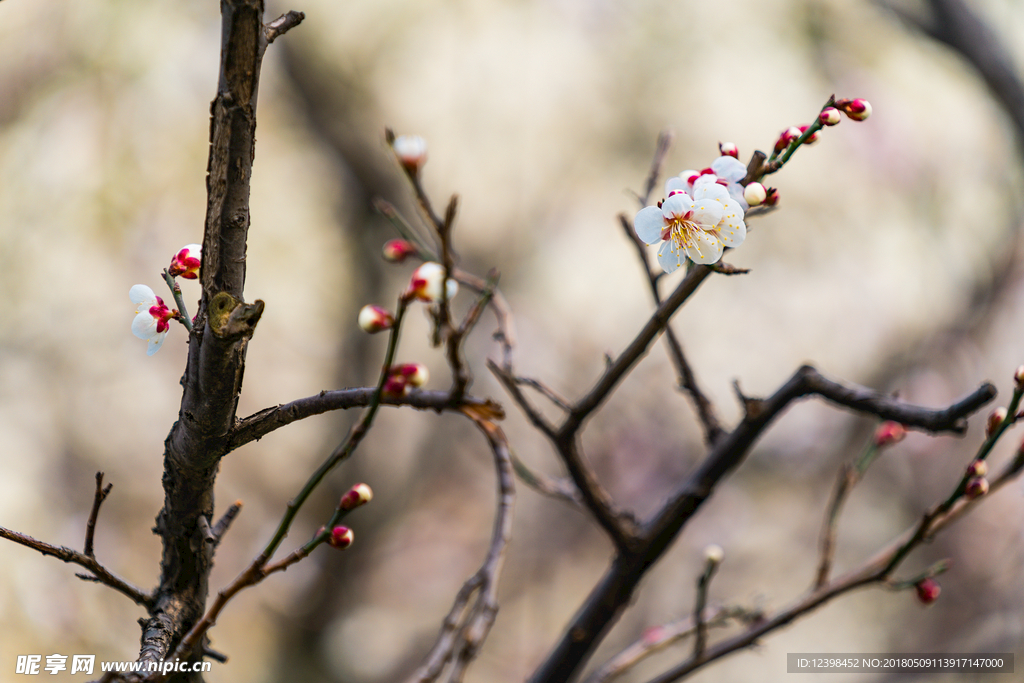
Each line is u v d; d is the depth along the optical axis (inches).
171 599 51.5
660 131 155.9
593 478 55.2
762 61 152.5
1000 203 141.9
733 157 52.6
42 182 135.1
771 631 56.3
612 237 160.4
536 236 160.7
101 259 138.6
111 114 136.4
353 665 147.6
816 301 156.6
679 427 159.3
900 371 147.9
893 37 144.6
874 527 149.6
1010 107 106.4
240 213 50.0
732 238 51.2
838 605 146.3
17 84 135.6
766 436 157.1
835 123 51.6
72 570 131.0
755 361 157.1
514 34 156.0
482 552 160.4
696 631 56.5
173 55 138.0
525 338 155.3
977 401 52.5
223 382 50.2
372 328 50.1
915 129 147.9
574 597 159.9
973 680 105.9
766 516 155.9
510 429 155.8
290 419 50.8
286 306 151.3
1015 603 124.2
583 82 157.4
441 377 150.7
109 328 140.6
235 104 49.7
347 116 152.7
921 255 150.7
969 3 110.3
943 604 131.4
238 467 147.8
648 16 155.3
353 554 146.9
